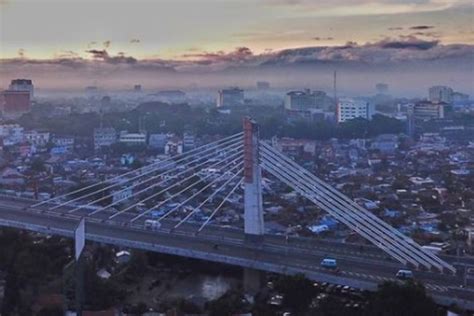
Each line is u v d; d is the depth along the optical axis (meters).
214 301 187.62
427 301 165.50
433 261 199.25
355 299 187.62
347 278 185.00
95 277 198.12
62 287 192.38
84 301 182.00
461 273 194.62
